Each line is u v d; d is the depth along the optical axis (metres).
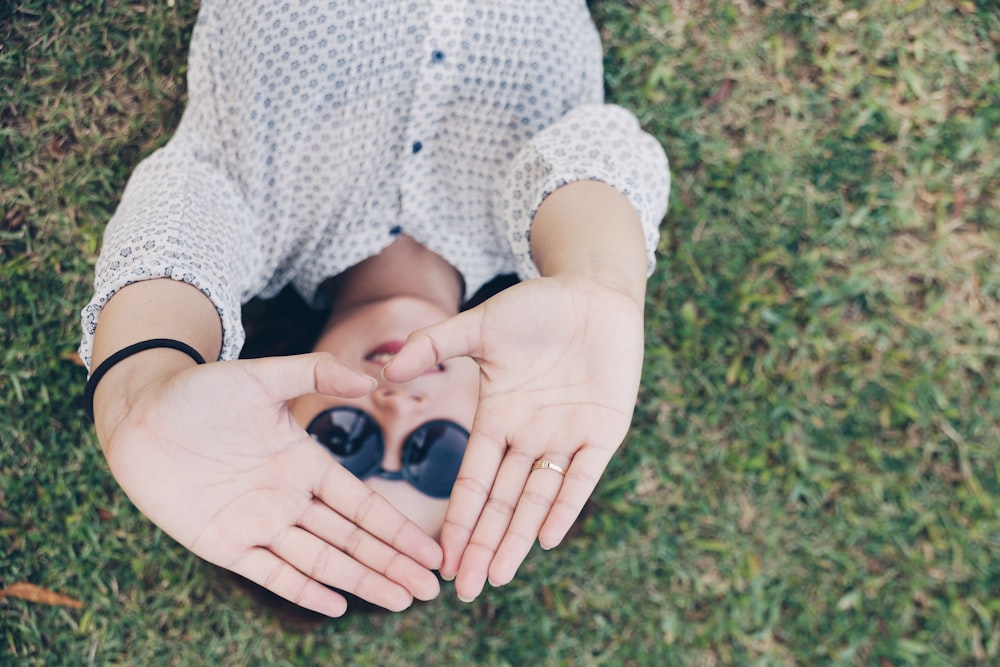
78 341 1.86
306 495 1.03
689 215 2.01
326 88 1.44
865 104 2.00
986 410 2.08
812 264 2.04
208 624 2.01
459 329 0.98
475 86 1.51
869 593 2.13
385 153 1.56
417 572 1.07
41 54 1.82
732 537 2.10
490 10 1.46
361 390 0.91
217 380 0.90
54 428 1.88
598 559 2.09
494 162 1.61
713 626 2.12
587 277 1.09
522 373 1.05
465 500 1.09
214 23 1.49
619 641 2.12
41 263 1.85
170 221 1.26
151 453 0.94
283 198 1.52
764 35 1.99
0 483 1.88
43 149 1.84
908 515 2.10
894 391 2.07
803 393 2.07
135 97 1.86
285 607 1.64
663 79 1.98
